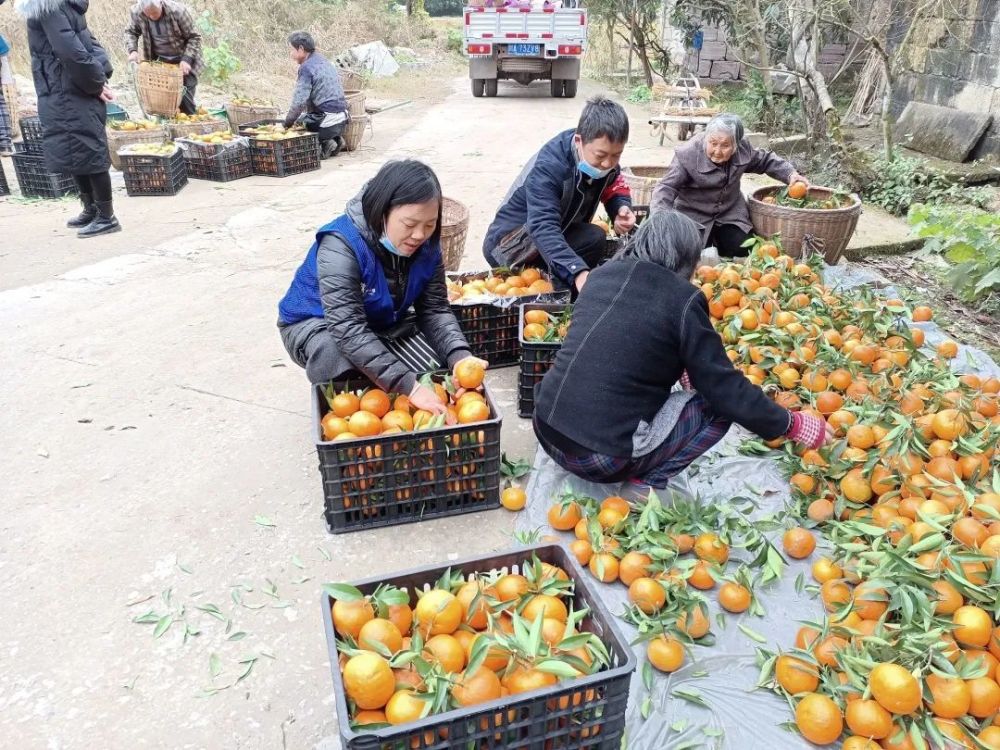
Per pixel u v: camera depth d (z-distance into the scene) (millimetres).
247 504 3152
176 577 2756
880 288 5180
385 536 2975
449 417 2949
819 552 2783
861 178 7977
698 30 14422
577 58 16703
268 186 8711
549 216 3914
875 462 2814
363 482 2920
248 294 5406
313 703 2275
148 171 8086
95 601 2646
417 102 16219
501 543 2932
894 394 3289
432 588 2121
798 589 2566
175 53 9906
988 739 1924
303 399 3986
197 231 6922
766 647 2387
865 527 2521
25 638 2492
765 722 2133
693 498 3066
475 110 14930
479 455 2994
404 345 3396
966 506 2533
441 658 1873
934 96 9695
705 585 2566
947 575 2205
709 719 2146
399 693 1754
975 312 5215
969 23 9000
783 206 5402
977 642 2104
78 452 3498
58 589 2697
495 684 1789
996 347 4664
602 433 2801
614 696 1802
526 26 16312
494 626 1950
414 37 25656
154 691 2309
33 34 5980
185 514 3090
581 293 2965
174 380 4160
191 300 5289
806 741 2070
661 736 2096
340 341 2945
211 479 3318
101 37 14570
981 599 2166
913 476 2748
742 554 2766
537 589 2074
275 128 9648
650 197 6094
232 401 3955
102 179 6594
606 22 19797
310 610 2615
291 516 3082
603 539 2672
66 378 4168
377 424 2914
